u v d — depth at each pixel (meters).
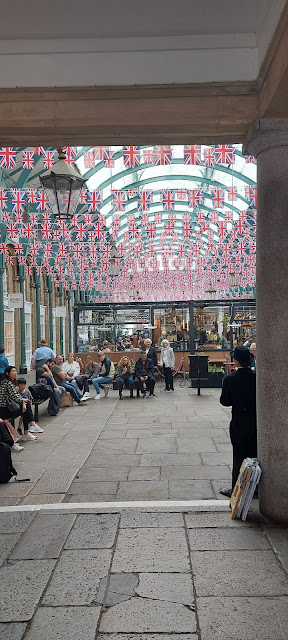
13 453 7.84
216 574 3.71
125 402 13.48
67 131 4.98
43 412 12.17
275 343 4.68
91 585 3.59
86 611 3.27
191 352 19.39
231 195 13.65
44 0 4.24
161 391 15.79
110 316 20.69
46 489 5.93
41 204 12.73
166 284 31.89
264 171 4.77
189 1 4.29
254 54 4.78
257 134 4.72
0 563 3.96
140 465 6.95
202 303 19.89
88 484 6.13
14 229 15.98
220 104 4.78
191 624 3.10
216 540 4.31
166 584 3.58
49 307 30.34
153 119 4.80
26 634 3.04
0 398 8.38
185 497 5.55
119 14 4.46
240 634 3.00
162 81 4.81
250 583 3.57
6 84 4.86
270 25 4.19
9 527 4.68
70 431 9.52
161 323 20.19
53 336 31.23
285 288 4.66
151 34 4.77
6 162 8.95
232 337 19.48
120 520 4.81
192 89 4.79
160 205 30.59
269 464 4.72
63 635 3.03
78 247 19.31
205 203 29.30
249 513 4.93
